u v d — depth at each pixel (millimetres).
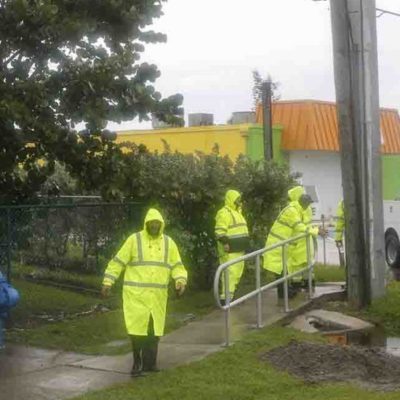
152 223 8992
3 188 13398
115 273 9055
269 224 16203
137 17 12242
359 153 13594
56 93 11641
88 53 11969
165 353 10062
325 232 20562
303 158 39125
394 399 8008
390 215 22984
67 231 13812
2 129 11734
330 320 12414
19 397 8219
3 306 8773
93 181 12703
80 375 9094
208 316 12570
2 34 11523
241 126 35156
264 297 14227
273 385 8531
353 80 13500
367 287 13359
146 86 11977
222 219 13430
